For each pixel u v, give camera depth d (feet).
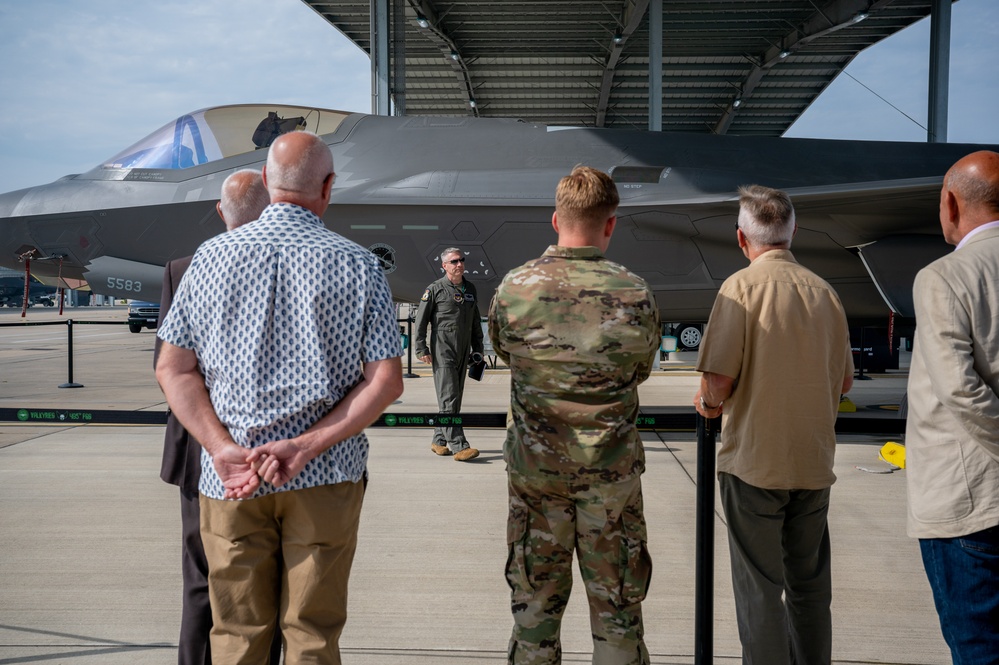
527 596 7.45
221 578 6.48
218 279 6.40
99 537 14.39
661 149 26.89
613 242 25.07
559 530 7.38
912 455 7.04
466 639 10.22
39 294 235.61
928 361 6.46
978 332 6.36
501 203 24.75
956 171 7.02
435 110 107.86
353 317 6.45
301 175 6.74
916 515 6.88
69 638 10.13
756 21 72.95
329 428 6.30
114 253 26.63
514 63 87.20
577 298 7.10
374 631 10.46
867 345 46.60
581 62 86.69
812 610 8.21
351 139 27.32
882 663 9.67
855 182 26.40
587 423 7.10
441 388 21.16
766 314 7.87
